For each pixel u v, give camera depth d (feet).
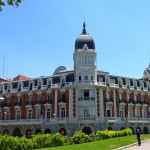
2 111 297.53
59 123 245.65
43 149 105.60
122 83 280.92
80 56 257.14
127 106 272.10
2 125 277.85
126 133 194.70
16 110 286.46
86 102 246.27
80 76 253.65
